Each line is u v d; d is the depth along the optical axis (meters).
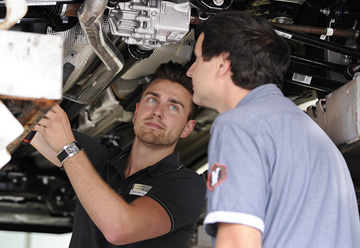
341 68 2.87
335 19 2.75
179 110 2.78
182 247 2.59
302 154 1.66
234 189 1.56
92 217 2.20
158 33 2.34
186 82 2.80
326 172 1.68
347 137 2.46
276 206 1.62
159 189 2.49
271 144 1.63
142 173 2.66
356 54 2.71
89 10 2.07
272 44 1.77
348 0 2.76
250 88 1.76
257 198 1.56
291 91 3.26
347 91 2.47
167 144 2.74
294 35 2.62
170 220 2.40
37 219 5.81
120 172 2.71
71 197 5.42
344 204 1.69
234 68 1.74
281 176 1.63
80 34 2.50
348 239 1.65
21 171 5.00
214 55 1.77
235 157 1.59
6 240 9.56
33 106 1.55
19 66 1.49
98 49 2.34
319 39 2.67
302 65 3.04
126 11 2.27
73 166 2.25
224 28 1.77
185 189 2.55
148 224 2.29
